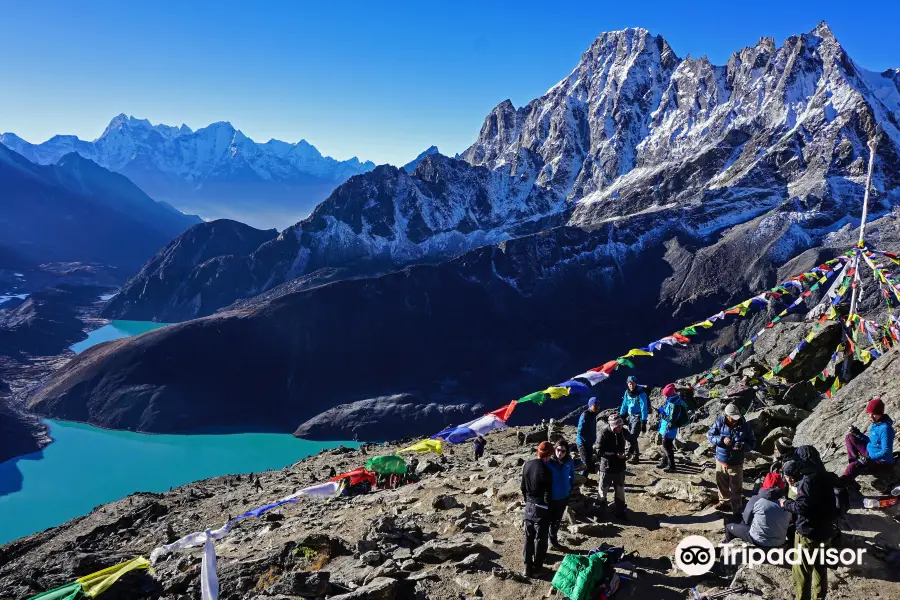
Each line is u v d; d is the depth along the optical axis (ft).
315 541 42.24
